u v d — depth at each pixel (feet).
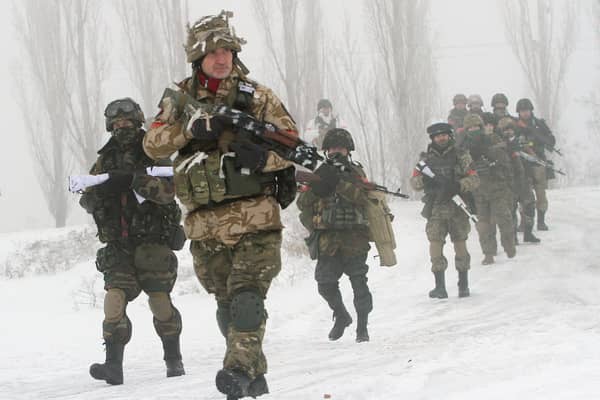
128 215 49.73
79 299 105.40
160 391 43.19
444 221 90.33
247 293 33.22
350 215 66.33
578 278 94.63
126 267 49.90
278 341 71.87
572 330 51.24
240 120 33.91
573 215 149.69
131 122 50.19
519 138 128.16
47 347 76.02
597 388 30.83
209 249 36.14
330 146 65.77
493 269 106.32
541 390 31.81
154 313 51.11
